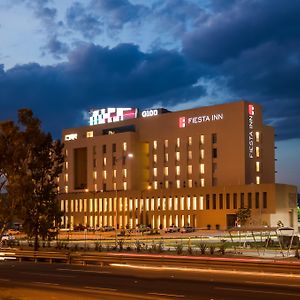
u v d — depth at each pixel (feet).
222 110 454.81
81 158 572.51
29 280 102.47
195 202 447.01
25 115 116.67
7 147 112.27
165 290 83.87
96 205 528.22
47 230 166.91
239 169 437.99
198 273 113.29
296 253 145.89
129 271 120.47
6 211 110.42
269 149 462.19
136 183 513.45
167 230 391.24
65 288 88.12
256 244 188.14
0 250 171.83
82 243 241.76
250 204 413.18
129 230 412.77
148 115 534.37
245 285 89.61
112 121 572.51
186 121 481.05
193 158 472.03
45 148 163.32
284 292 79.71
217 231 385.09
